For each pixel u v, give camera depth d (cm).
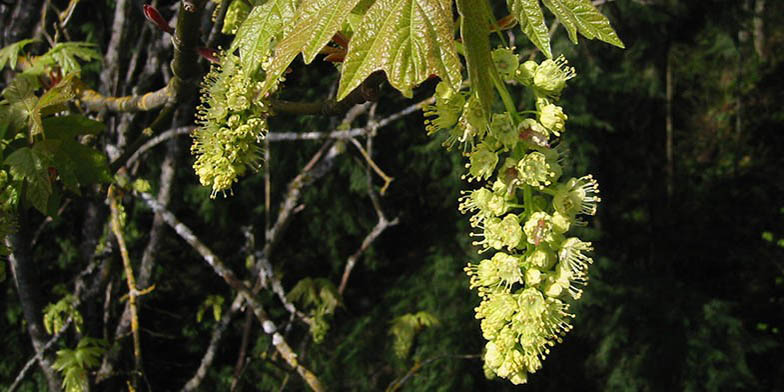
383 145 825
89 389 399
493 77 145
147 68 411
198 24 182
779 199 1117
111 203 382
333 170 813
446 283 827
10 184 225
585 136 843
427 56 114
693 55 1103
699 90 1167
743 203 1120
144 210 712
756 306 1058
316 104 178
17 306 685
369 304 877
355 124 737
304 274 860
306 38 123
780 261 1074
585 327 847
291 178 788
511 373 153
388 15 116
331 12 123
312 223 828
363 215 841
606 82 830
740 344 845
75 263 724
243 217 811
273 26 145
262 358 345
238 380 409
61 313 466
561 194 152
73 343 454
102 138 426
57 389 379
